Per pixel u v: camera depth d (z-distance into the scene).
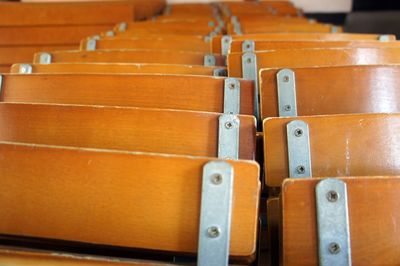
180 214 0.47
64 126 0.58
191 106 0.66
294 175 0.55
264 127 0.56
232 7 2.57
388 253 0.46
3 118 0.60
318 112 0.64
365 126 0.55
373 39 0.97
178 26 1.41
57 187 0.49
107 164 0.48
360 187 0.45
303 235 0.46
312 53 0.75
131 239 0.48
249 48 0.84
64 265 0.45
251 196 0.46
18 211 0.49
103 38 1.10
